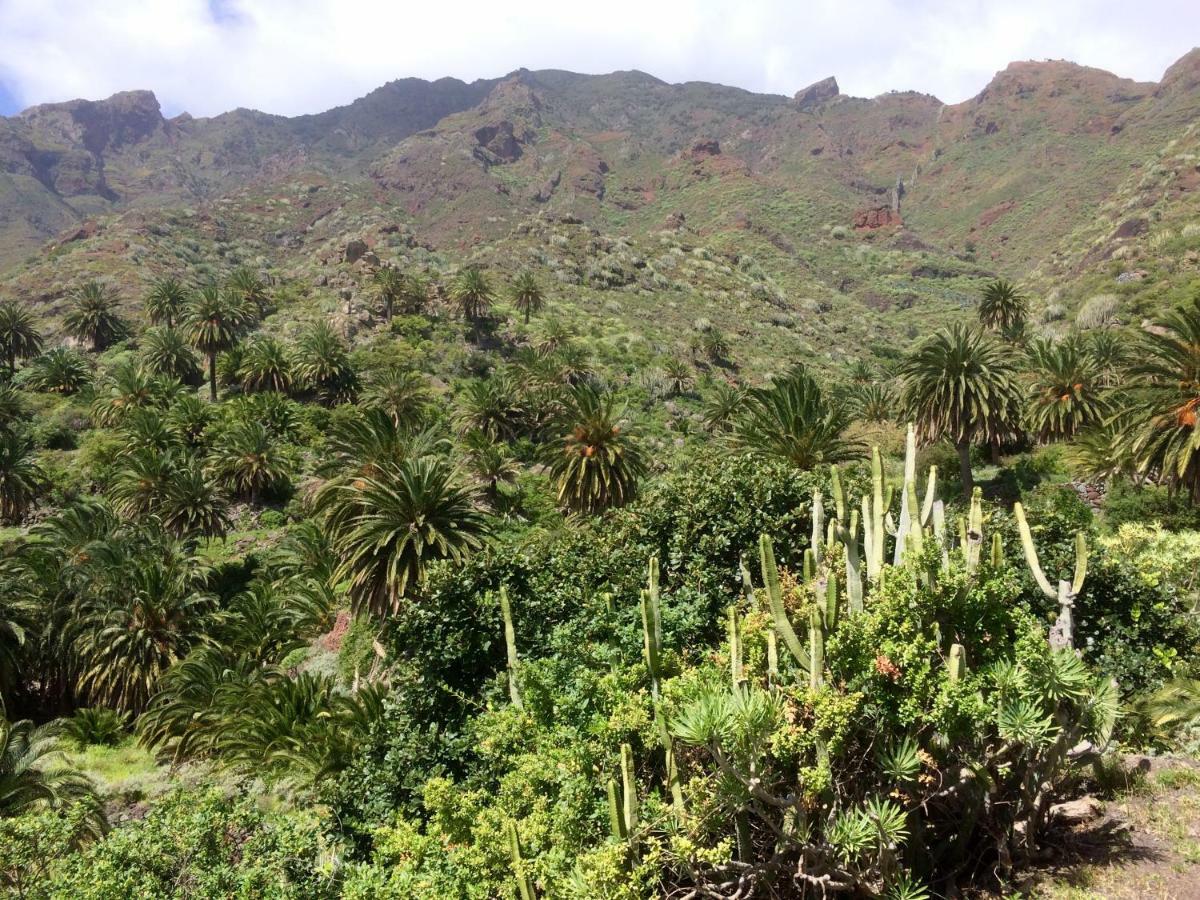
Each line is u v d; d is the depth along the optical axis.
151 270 117.44
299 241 187.88
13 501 45.78
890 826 5.44
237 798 8.12
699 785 5.98
